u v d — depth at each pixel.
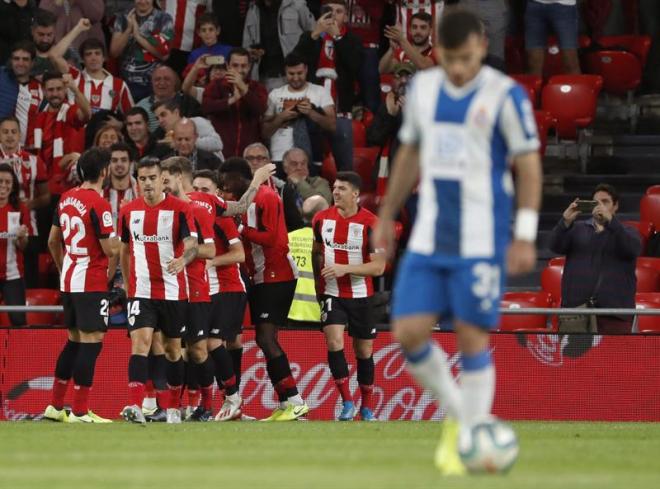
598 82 60.16
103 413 43.94
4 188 48.09
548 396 44.38
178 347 39.59
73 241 39.88
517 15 65.88
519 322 49.91
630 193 59.31
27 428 35.75
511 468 22.70
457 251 20.80
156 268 38.84
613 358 44.38
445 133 20.86
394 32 55.59
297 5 60.09
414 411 44.03
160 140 51.88
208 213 39.47
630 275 46.84
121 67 59.69
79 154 52.31
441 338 44.06
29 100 53.69
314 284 45.00
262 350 42.97
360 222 41.88
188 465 23.59
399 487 19.22
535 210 20.88
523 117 20.80
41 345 44.03
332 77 57.56
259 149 50.00
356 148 58.34
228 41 60.59
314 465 23.42
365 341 42.69
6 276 48.41
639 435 33.94
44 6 59.91
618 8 70.25
